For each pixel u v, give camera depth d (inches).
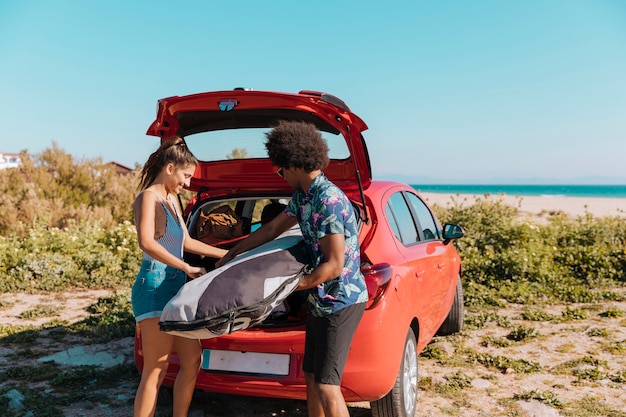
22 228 510.6
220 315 111.0
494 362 210.8
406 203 201.6
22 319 280.4
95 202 637.9
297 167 117.2
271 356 141.9
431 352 221.9
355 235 120.5
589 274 374.3
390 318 141.7
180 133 173.9
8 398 172.2
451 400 177.5
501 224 442.0
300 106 147.7
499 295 328.5
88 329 255.4
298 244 125.1
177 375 143.3
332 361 118.8
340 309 118.3
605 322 270.7
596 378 196.2
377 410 150.3
